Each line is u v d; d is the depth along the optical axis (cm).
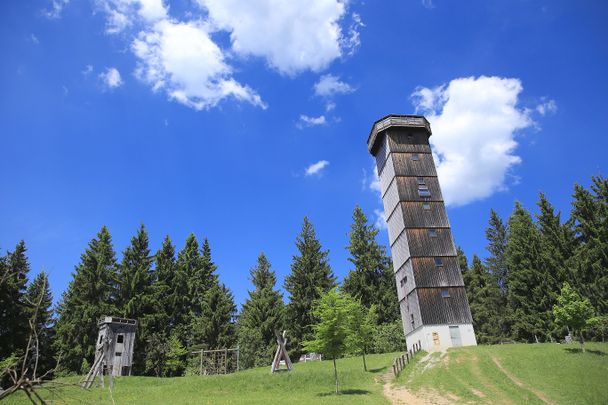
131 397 2984
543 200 6291
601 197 5906
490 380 3158
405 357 4075
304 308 6788
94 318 5481
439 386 3142
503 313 6938
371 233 7456
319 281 6956
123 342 4100
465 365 3619
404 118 5594
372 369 3947
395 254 5325
